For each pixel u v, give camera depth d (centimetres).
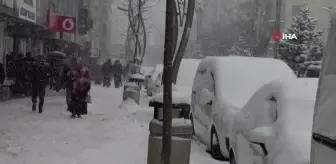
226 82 807
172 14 513
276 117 505
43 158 735
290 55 3294
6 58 2044
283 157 416
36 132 967
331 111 323
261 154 472
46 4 2962
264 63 872
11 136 909
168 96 518
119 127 1094
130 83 1562
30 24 2394
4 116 1187
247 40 4069
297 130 441
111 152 803
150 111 1438
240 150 554
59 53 2061
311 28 3378
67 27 3017
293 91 504
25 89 1747
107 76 2995
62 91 2109
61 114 1277
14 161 708
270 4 4322
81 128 1050
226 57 893
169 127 521
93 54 5428
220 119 723
